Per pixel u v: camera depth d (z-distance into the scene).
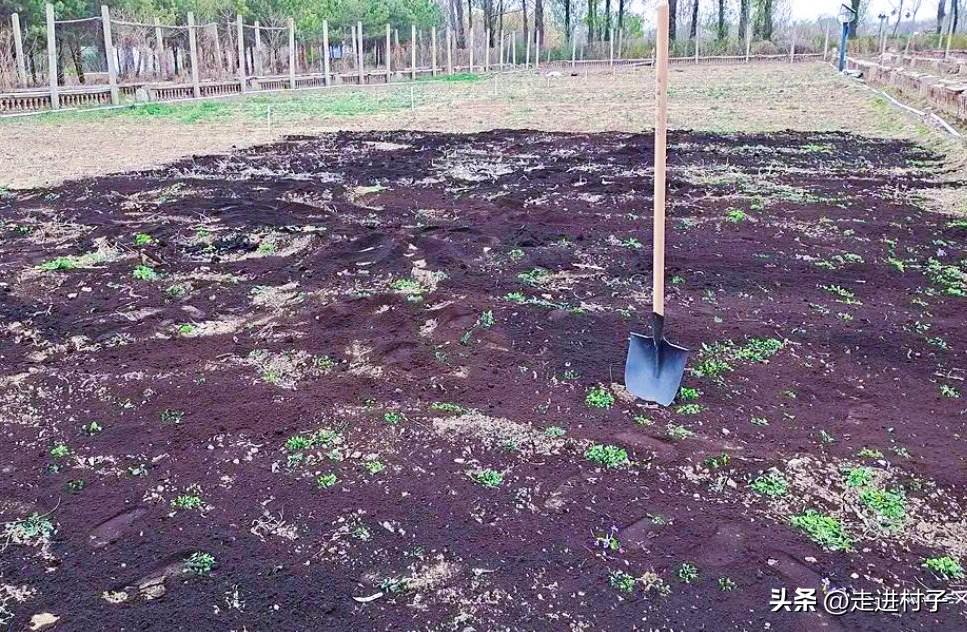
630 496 2.71
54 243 5.94
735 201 7.13
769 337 4.03
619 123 13.44
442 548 2.46
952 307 4.45
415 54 34.50
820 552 2.43
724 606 2.21
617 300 4.58
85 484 2.81
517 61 48.16
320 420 3.24
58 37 20.08
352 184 8.12
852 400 3.38
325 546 2.47
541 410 3.30
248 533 2.54
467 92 22.44
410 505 2.67
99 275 5.16
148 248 5.75
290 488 2.77
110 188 8.02
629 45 47.38
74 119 15.12
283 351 3.93
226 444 3.06
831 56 38.12
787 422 3.20
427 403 3.38
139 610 2.21
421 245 5.72
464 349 3.91
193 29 20.78
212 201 7.29
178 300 4.67
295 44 29.83
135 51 22.94
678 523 2.57
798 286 4.82
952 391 3.45
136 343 4.05
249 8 28.80
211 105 18.66
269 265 5.36
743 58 42.31
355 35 32.56
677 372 3.25
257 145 11.30
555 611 2.20
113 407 3.37
